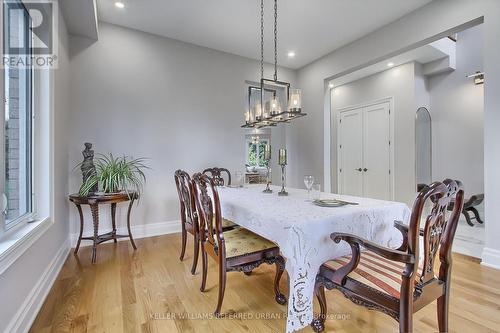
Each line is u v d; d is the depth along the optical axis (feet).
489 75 7.88
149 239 10.92
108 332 4.95
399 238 6.00
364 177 16.87
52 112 7.00
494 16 7.75
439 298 4.41
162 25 10.78
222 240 5.46
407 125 14.60
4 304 4.28
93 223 9.45
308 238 4.64
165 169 11.83
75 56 9.96
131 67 11.05
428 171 15.15
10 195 5.41
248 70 14.07
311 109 14.88
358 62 11.95
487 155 7.97
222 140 13.28
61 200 8.31
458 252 9.09
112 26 10.66
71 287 6.69
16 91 5.79
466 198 14.10
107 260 8.55
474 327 4.99
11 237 4.90
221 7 9.55
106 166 9.61
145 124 11.35
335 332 4.94
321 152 14.26
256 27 10.95
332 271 4.55
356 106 17.34
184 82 12.26
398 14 10.00
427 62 14.69
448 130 14.87
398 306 3.66
